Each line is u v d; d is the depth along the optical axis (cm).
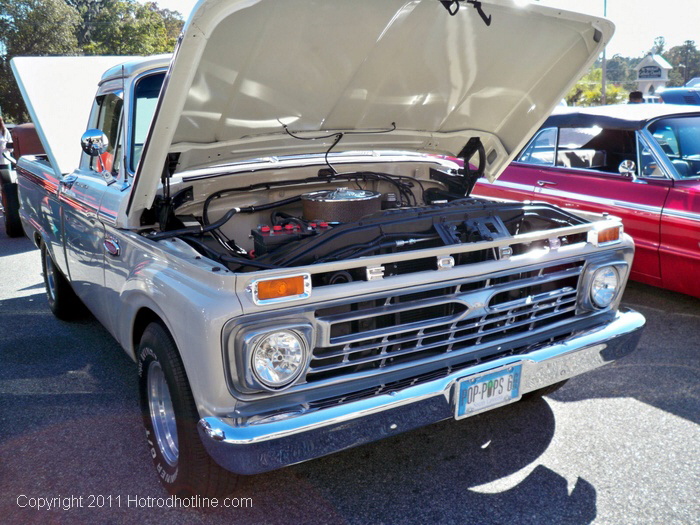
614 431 320
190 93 268
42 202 464
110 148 352
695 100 1059
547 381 269
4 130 870
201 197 338
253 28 247
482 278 256
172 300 230
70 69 484
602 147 539
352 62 289
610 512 257
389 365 245
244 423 212
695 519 252
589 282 289
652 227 478
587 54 310
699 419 329
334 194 322
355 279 251
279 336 215
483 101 346
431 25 280
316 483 284
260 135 324
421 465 296
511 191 595
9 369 418
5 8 4559
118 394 379
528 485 278
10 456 313
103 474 296
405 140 370
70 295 490
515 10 274
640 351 419
